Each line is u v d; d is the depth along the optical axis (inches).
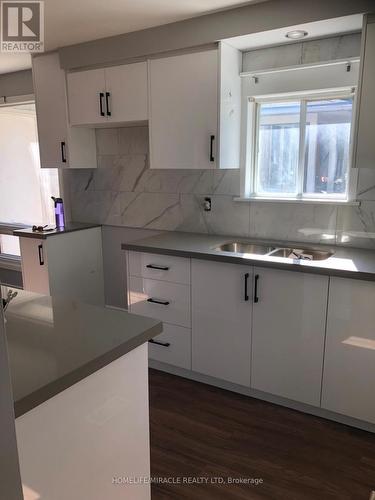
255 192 118.3
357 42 94.6
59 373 40.9
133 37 109.5
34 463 40.0
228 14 95.3
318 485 73.6
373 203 98.8
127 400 51.1
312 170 109.0
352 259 90.5
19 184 168.6
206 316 101.5
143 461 55.6
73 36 112.6
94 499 48.1
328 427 89.4
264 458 80.3
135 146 134.3
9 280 180.1
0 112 164.7
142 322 53.9
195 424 90.8
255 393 100.7
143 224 138.2
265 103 111.9
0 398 28.8
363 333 82.7
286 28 90.4
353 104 99.3
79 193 151.4
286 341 91.7
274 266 88.6
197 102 104.1
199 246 106.4
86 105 123.4
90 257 145.8
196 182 124.5
